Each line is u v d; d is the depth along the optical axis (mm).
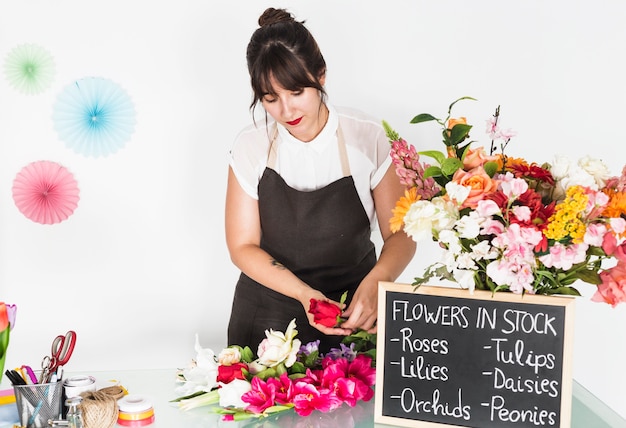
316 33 3291
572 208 1343
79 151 3379
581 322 3402
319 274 2363
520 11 3277
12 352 3455
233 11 3322
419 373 1562
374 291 1908
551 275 1451
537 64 3293
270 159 2299
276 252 2373
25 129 3348
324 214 2291
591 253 1423
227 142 3404
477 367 1526
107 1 3305
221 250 3479
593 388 3432
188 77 3367
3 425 1500
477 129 3336
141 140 3396
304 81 1916
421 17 3289
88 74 3338
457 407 1539
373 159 2273
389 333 1581
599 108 3305
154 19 3326
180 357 3535
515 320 1501
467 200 1438
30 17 3289
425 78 3324
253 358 1773
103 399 1463
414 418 1562
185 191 3441
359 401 1660
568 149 3328
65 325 3482
